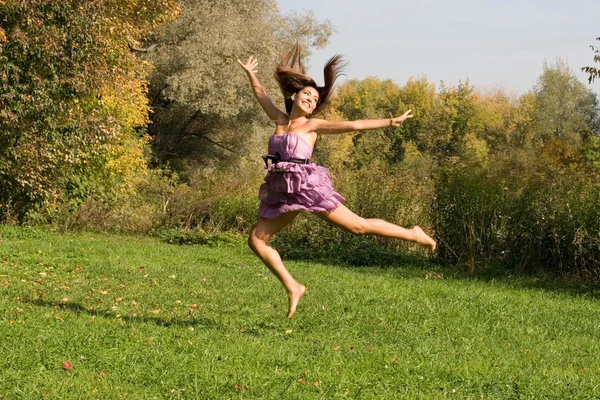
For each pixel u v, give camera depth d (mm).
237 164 39406
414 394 5648
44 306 8688
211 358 6332
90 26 17453
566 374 6461
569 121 77438
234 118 38406
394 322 8695
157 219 20891
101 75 18000
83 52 17625
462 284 12766
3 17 16656
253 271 13312
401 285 12109
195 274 12414
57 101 17391
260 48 36125
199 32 34625
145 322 8031
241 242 19047
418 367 6375
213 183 22984
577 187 14484
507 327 8758
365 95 81125
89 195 20891
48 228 18953
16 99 16734
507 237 14695
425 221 16656
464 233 15062
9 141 17125
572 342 8109
